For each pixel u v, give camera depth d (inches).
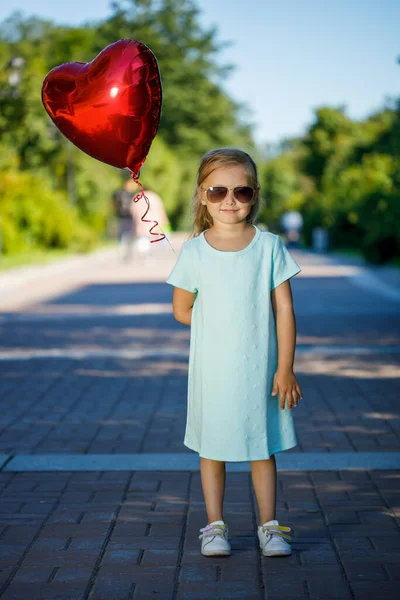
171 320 522.9
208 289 138.2
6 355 387.9
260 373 137.4
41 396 290.4
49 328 490.6
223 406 136.6
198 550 143.6
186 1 2778.1
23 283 864.3
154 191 2476.6
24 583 130.0
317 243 1638.8
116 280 903.1
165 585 129.1
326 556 140.0
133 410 265.6
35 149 1487.5
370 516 159.8
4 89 1218.6
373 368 340.5
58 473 191.2
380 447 213.5
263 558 139.5
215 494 141.9
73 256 1389.0
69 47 2154.3
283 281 140.2
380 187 1176.8
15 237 1277.1
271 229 2923.2
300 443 218.5
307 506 166.2
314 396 284.4
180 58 2802.7
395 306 591.2
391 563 136.6
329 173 2237.9
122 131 147.7
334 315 536.4
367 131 2370.8
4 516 161.5
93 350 400.8
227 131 2861.7
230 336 136.8
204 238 141.6
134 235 1320.1
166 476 188.2
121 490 178.1
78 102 147.1
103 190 1861.5
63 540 148.8
